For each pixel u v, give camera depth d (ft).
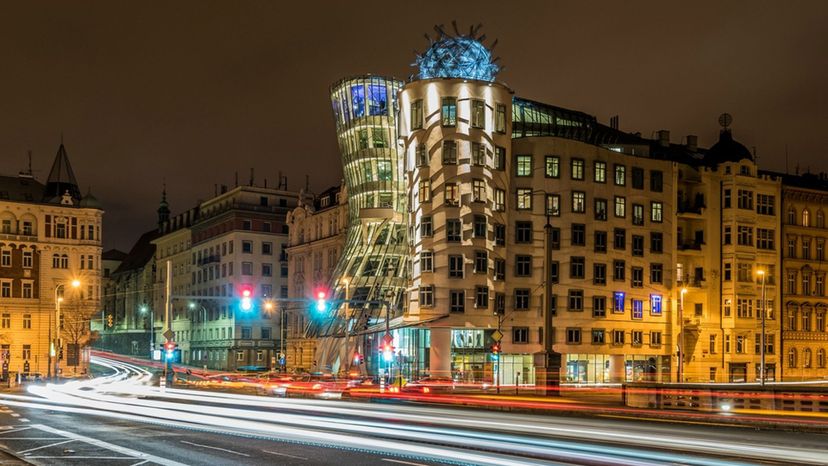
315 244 370.53
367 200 294.87
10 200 379.35
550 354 160.56
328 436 87.25
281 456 71.26
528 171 261.24
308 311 326.03
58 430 96.99
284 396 178.29
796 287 301.02
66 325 379.96
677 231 286.87
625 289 271.28
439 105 246.88
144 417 115.44
